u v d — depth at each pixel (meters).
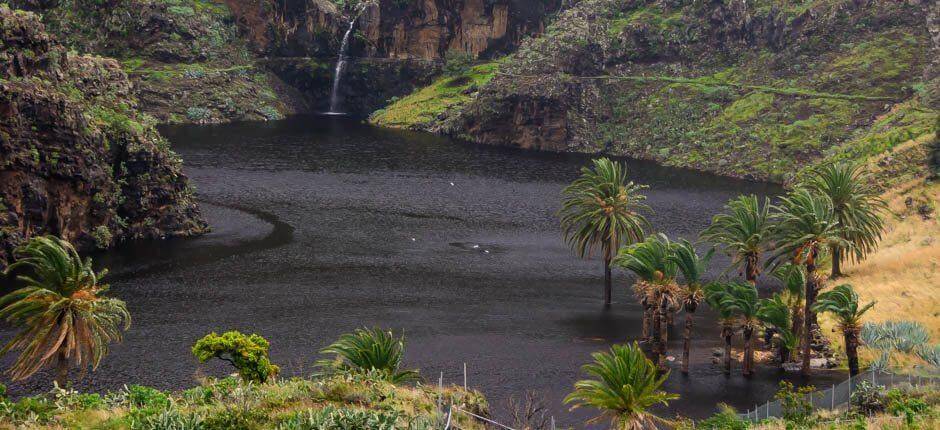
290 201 169.88
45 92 128.88
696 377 88.56
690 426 66.38
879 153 184.62
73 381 81.12
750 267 92.88
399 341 70.44
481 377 86.62
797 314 91.62
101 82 156.25
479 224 155.38
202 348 70.44
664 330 90.31
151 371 84.88
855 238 111.75
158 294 111.31
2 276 116.06
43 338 66.19
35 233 125.75
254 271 123.31
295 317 103.44
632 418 61.81
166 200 145.00
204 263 127.31
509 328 102.31
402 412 50.81
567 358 92.94
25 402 51.66
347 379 58.97
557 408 78.75
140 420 47.22
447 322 103.69
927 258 122.50
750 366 89.00
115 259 129.00
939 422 50.22
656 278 90.12
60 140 129.12
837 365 92.19
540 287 119.69
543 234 149.62
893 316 103.81
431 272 125.00
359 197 175.12
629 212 110.12
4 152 121.88
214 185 182.25
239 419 47.06
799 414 59.81
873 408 58.78
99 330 68.69
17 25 133.38
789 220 87.00
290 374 84.94
